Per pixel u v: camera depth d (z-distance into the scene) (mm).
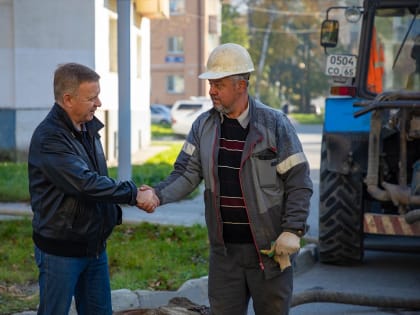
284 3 75312
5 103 18844
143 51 25266
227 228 4691
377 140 7805
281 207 4652
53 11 18562
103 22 19453
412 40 9484
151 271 7887
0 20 18656
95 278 4895
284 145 4602
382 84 9508
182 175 4832
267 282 4691
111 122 20453
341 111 9180
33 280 7578
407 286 8195
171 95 64312
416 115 7465
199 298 7406
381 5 9461
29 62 18719
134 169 17250
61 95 4570
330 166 8805
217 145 4668
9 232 9695
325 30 9664
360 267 9086
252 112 4660
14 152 18875
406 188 7559
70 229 4586
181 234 9945
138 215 11742
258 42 75125
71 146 4570
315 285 8227
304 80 80375
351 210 8844
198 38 63469
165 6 24609
